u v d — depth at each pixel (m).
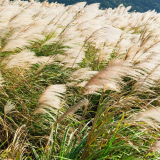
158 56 3.15
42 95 2.18
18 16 4.57
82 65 4.68
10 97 3.43
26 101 3.41
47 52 4.82
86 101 1.91
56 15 6.86
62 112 3.28
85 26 4.98
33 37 4.24
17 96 3.40
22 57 3.34
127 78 4.20
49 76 4.28
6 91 3.54
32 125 2.94
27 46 4.90
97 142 2.66
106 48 3.97
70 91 3.94
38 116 3.14
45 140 2.98
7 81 3.53
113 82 1.98
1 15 4.74
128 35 6.27
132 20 8.73
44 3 9.90
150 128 2.79
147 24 7.95
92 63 4.80
